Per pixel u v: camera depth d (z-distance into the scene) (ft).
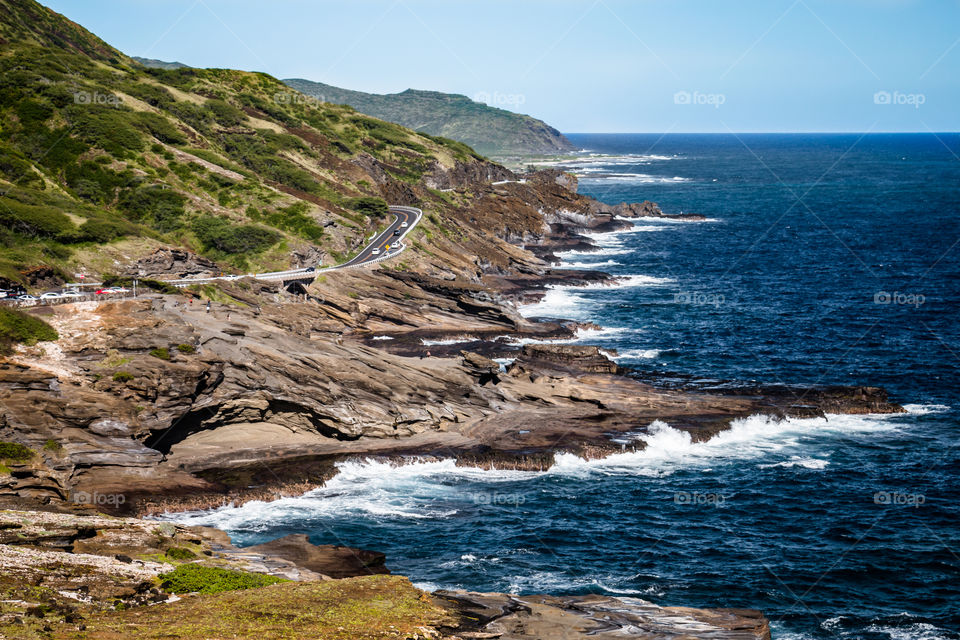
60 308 223.10
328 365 238.27
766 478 212.43
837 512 192.34
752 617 125.08
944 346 334.24
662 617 123.65
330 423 225.56
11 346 201.46
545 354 301.63
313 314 335.26
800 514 191.72
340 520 187.21
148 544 137.39
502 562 167.84
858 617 147.43
